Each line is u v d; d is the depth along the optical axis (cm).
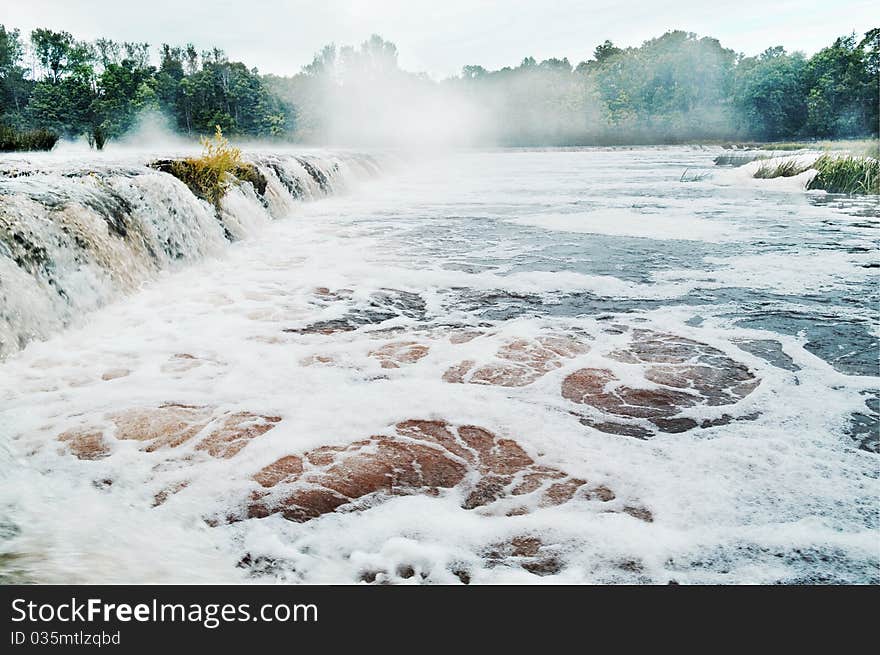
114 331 504
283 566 221
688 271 723
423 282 678
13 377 399
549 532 239
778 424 334
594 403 363
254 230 1036
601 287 652
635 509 254
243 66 9531
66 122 7688
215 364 426
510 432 325
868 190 1638
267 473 283
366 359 437
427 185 2191
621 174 2666
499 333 499
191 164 927
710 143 8612
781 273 708
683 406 359
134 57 11069
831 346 465
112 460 292
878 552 225
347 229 1086
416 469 288
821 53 9056
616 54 11938
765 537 233
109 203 673
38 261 512
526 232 1030
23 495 257
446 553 228
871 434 322
